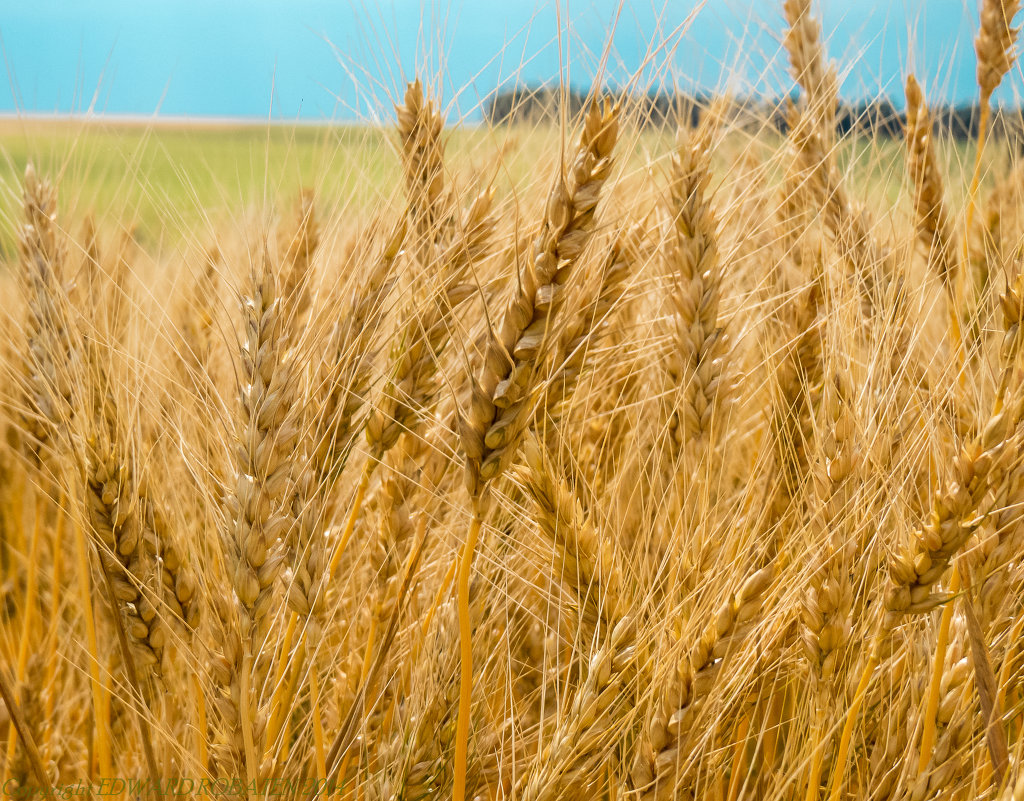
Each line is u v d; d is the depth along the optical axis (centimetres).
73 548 363
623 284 250
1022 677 248
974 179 289
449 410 263
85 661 306
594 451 318
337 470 244
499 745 264
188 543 261
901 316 255
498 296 254
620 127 182
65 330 248
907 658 243
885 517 224
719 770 240
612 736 219
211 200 254
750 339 334
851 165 309
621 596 229
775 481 251
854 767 265
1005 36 307
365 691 237
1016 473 194
